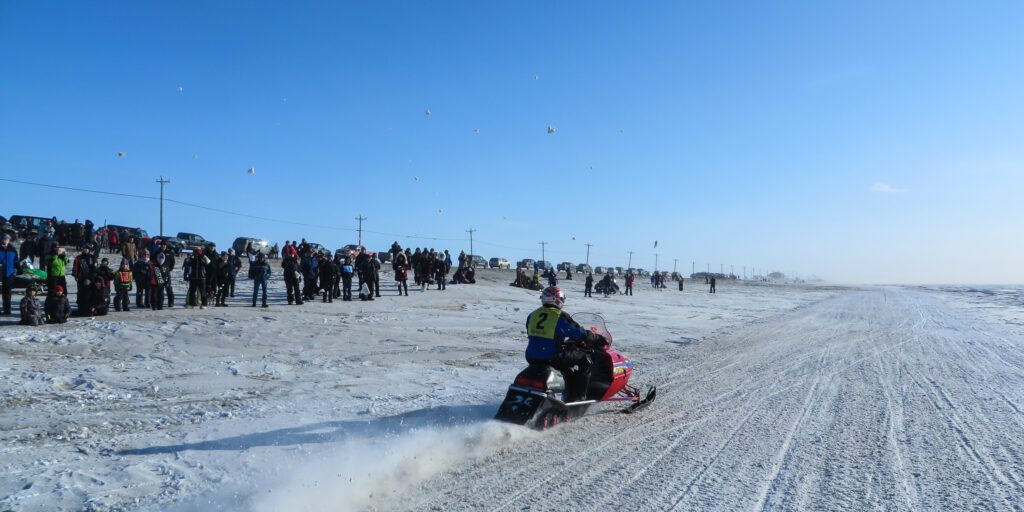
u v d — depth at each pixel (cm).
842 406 973
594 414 894
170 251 1967
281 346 1368
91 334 1308
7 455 616
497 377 1166
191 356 1198
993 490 593
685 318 2841
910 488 596
